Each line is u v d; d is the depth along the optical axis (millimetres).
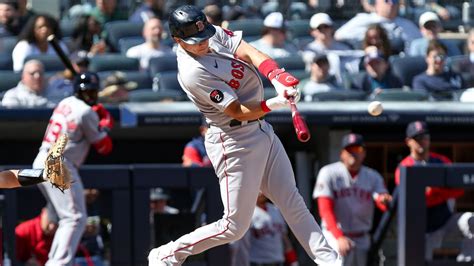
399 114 36625
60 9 52344
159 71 41656
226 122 21312
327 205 33875
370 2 49656
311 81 40750
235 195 21656
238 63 21031
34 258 32469
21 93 36875
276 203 21938
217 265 33000
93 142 31641
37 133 39562
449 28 51938
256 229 34312
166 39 46594
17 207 32312
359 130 38875
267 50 43344
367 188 34281
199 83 20766
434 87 41125
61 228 31062
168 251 22750
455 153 39375
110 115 35406
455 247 34125
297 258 38062
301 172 39281
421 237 33188
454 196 33938
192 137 40812
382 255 35594
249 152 21359
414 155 34719
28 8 49469
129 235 32781
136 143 40906
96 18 46406
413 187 33094
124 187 32719
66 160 31156
